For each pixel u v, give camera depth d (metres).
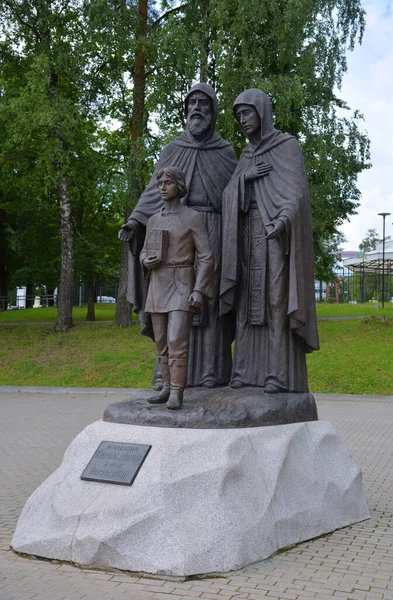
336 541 5.15
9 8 21.78
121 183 21.44
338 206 22.42
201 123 6.75
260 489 4.91
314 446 5.61
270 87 18.33
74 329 22.48
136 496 4.70
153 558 4.43
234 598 4.02
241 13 18.69
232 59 19.09
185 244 5.52
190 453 4.90
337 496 5.59
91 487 4.95
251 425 5.29
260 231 6.25
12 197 27.64
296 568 4.54
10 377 17.12
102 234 28.34
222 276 6.30
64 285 22.45
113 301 62.53
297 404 5.75
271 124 6.42
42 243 29.95
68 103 20.91
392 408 13.29
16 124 20.25
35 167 21.98
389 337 18.94
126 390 15.53
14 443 9.95
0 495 6.82
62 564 4.65
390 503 6.48
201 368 6.58
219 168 6.75
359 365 16.23
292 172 6.09
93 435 5.39
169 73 20.03
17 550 4.90
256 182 6.29
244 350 6.35
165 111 20.36
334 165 20.58
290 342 6.06
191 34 20.19
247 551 4.58
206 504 4.65
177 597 4.04
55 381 16.62
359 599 4.01
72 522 4.76
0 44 22.61
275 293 5.98
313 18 19.61
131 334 20.88
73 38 22.09
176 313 5.43
